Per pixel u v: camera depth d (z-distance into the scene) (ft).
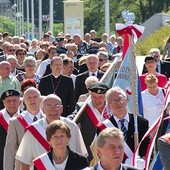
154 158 41.60
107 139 33.42
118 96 45.34
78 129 45.78
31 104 49.08
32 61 77.36
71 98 71.87
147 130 46.26
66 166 38.60
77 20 196.44
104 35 141.79
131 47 49.93
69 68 79.51
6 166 48.93
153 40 223.30
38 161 38.58
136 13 410.11
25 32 496.23
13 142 49.11
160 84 69.87
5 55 105.09
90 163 44.83
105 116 48.42
